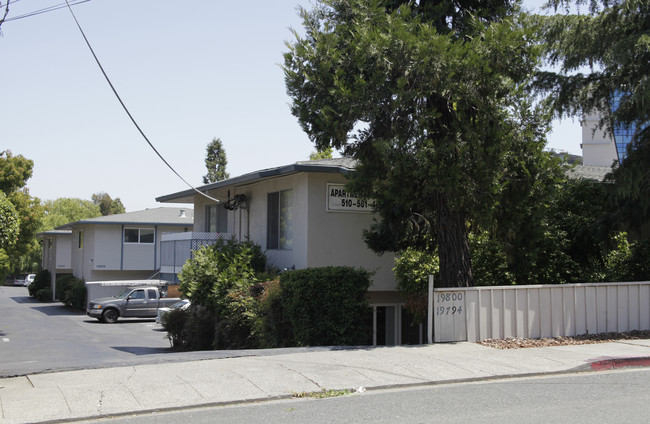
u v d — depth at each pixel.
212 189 22.55
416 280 14.61
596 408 7.18
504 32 11.94
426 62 11.47
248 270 17.55
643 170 14.18
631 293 13.86
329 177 17.25
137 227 42.50
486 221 12.27
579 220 15.71
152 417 7.17
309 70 12.46
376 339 17.66
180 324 19.70
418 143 11.86
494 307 12.53
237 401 7.85
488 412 7.05
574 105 15.92
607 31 15.05
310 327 13.29
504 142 12.10
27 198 47.69
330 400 7.89
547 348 11.58
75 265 47.81
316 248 16.92
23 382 8.84
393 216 14.02
